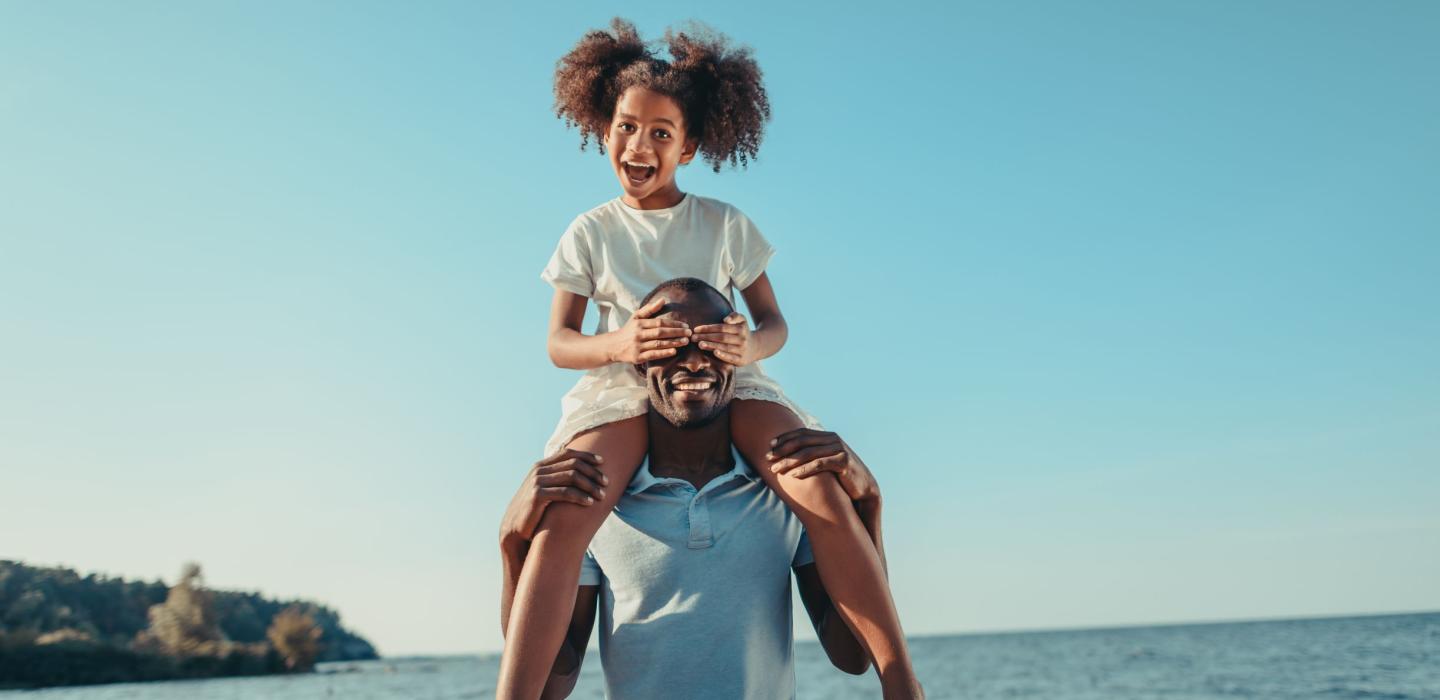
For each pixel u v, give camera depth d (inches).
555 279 125.0
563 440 109.0
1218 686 1831.9
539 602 95.6
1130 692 1803.6
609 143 126.0
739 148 141.6
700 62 133.3
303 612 5620.1
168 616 3326.8
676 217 126.0
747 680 104.9
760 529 108.5
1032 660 3284.9
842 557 100.3
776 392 114.9
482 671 4441.4
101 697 2329.0
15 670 2687.0
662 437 110.7
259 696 2370.8
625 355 104.7
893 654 98.6
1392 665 2202.3
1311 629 4822.8
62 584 3336.6
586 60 138.0
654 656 104.7
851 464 102.0
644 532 107.3
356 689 2655.0
